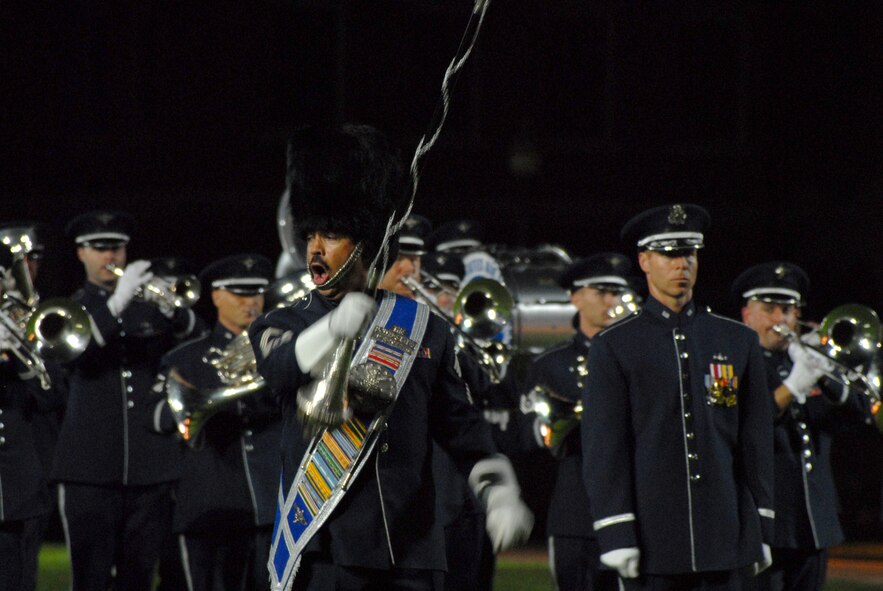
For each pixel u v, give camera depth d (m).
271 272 28.66
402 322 14.06
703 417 19.44
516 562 40.91
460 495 21.34
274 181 72.88
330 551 13.68
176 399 25.25
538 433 26.22
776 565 24.81
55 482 29.89
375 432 13.34
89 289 31.83
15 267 30.41
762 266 25.92
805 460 24.80
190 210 71.69
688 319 20.06
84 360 29.72
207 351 27.48
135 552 30.02
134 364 30.16
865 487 50.44
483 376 24.16
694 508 19.14
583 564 25.17
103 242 31.64
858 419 25.45
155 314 30.22
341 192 14.13
